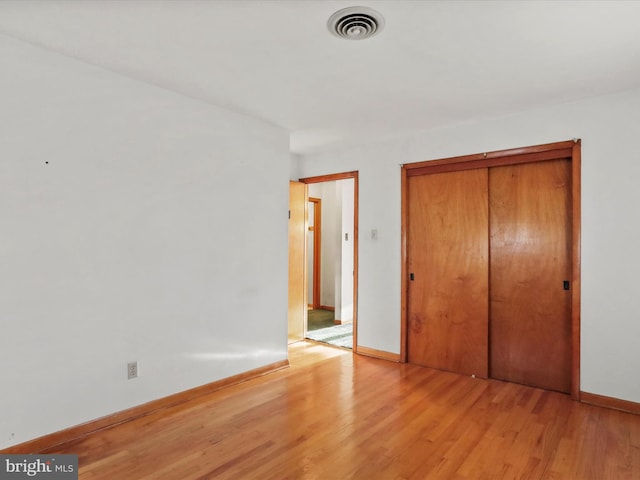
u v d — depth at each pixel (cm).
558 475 211
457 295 385
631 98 293
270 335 380
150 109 286
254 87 291
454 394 326
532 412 290
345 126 382
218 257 333
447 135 386
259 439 248
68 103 244
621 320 295
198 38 221
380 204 433
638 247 289
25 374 226
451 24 204
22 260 225
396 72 263
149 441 244
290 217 495
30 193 228
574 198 315
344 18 199
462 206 383
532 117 337
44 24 207
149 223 285
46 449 233
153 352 288
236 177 348
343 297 605
